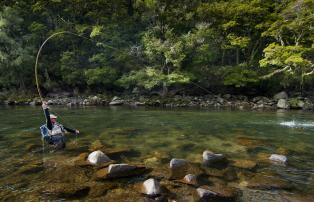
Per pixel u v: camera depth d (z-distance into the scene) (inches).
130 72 1128.8
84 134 427.8
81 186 218.1
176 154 313.7
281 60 924.6
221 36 1211.2
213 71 1116.5
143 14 1163.9
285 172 259.4
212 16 1214.9
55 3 1268.5
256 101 1083.3
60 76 1285.7
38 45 1246.9
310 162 292.4
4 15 1123.3
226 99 1120.8
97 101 1058.1
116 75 1152.8
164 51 1000.2
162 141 382.3
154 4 1117.7
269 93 1198.3
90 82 1128.8
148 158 294.2
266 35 1056.2
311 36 969.5
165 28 1132.5
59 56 1273.4
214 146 356.2
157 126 515.5
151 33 1113.4
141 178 234.7
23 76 1242.6
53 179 234.1
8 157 300.5
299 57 866.8
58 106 955.3
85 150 325.7
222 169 262.7
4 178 239.1
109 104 1031.6
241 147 352.8
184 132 455.2
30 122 562.3
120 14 1275.8
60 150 326.3
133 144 361.7
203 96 1154.0
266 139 404.8
